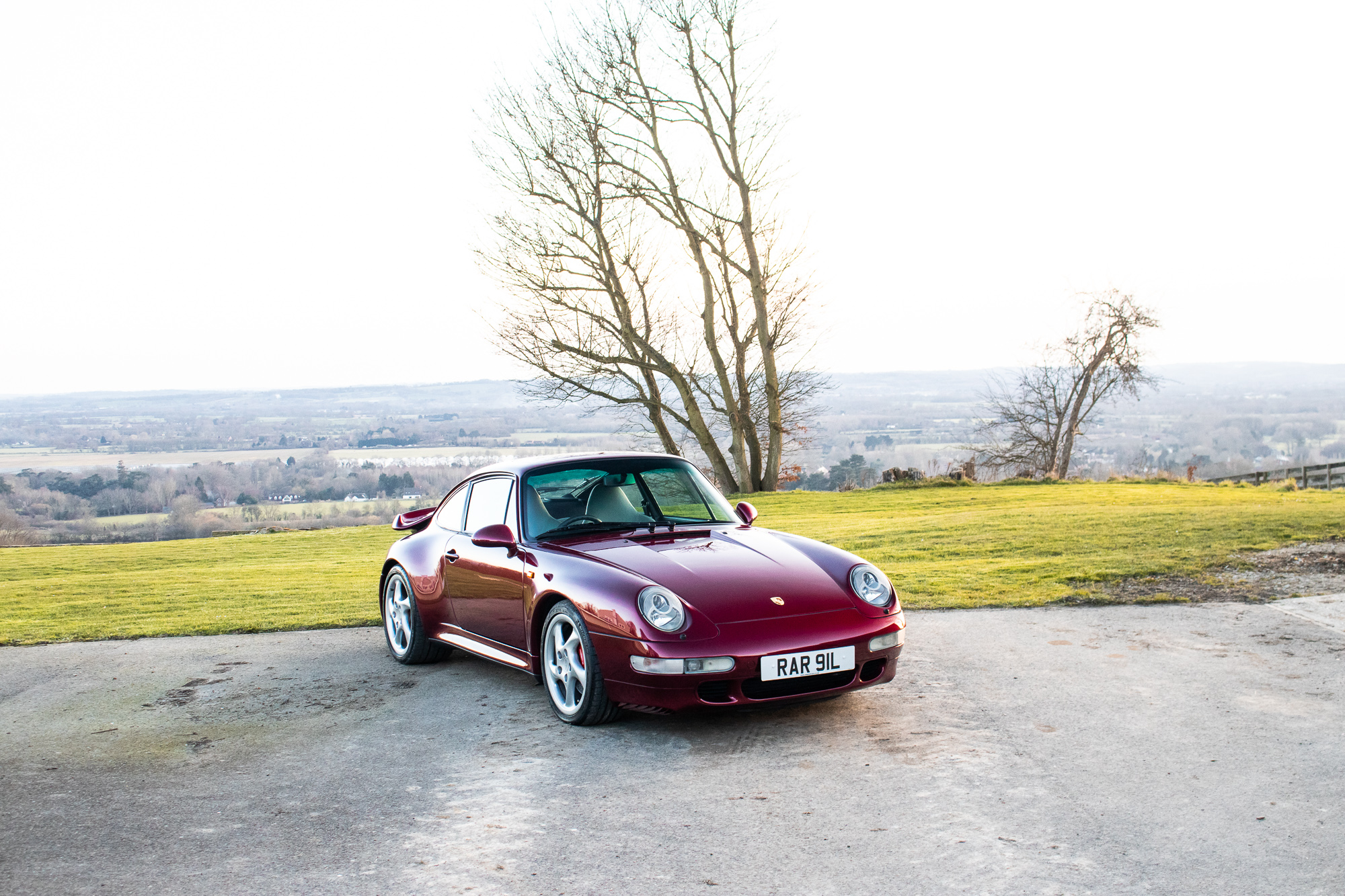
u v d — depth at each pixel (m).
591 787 4.01
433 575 6.25
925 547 12.67
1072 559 10.27
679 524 5.77
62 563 18.61
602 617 4.66
